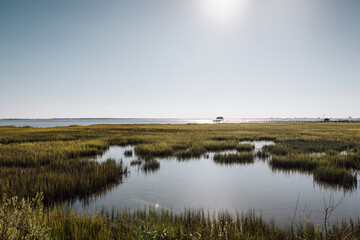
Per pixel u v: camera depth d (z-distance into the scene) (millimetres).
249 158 13586
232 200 6980
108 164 10742
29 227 3342
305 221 5336
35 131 39875
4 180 7512
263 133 32500
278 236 4316
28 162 11648
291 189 8047
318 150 16125
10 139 24469
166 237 3838
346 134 29031
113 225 4496
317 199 7008
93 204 6551
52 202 6453
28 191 6613
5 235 3021
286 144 19094
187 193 7723
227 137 26344
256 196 7395
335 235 4145
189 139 24000
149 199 7078
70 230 4051
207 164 12602
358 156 12109
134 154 16172
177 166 12141
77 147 16953
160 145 18406
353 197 7148
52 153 14148
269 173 10516
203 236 4027
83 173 8859
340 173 8773
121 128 51500
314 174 9672
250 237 3965
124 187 8391
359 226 4645
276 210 6125
